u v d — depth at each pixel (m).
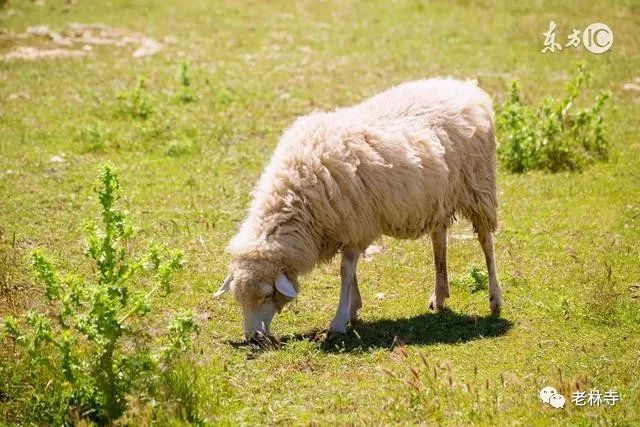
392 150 11.43
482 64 24.36
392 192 11.40
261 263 11.01
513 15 29.42
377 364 10.80
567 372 10.39
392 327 11.96
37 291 12.56
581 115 18.45
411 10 30.61
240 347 11.20
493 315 12.32
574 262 13.91
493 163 12.49
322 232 11.41
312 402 9.85
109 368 9.55
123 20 29.48
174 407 9.40
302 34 27.77
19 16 29.73
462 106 12.18
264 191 11.45
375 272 13.91
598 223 15.36
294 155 11.43
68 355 9.60
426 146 11.63
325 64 24.59
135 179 17.12
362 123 11.63
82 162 17.94
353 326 12.02
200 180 17.19
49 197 16.20
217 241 14.71
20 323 11.60
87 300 10.21
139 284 12.99
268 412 9.66
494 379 10.27
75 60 24.73
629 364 10.54
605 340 11.40
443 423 9.27
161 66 24.42
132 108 20.58
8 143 18.62
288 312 12.58
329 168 11.27
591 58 24.73
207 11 30.81
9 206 15.77
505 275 13.50
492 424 9.20
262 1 32.28
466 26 28.23
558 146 18.08
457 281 13.28
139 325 11.21
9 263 13.34
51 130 19.52
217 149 18.80
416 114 11.93
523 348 11.20
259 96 21.95
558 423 9.14
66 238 14.62
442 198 11.84
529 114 18.59
